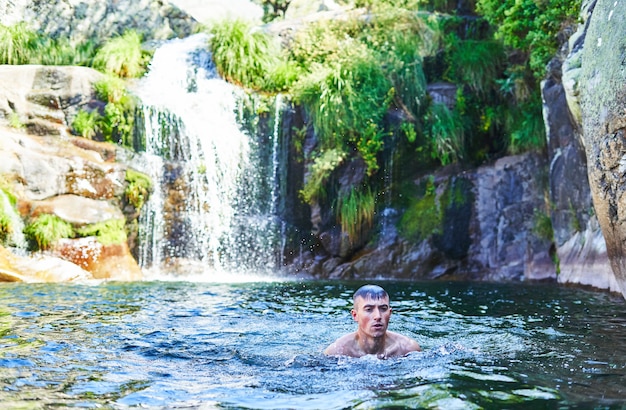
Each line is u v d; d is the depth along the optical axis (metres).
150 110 16.42
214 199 16.41
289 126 16.75
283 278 15.34
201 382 4.81
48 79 16.00
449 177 16.16
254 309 8.99
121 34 20.05
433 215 15.89
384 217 16.27
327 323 7.76
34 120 15.57
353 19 18.81
